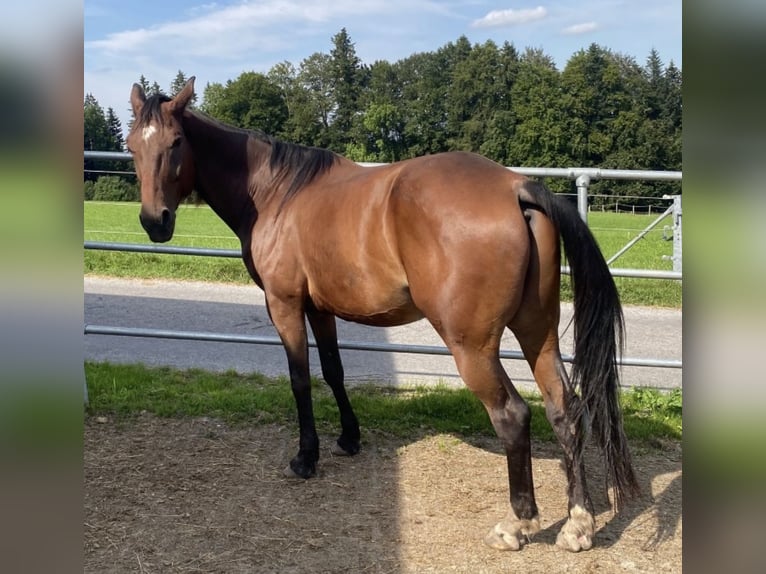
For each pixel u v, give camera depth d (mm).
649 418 4102
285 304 3154
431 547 2629
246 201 3305
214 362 5535
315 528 2783
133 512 2904
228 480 3246
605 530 2775
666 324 7469
